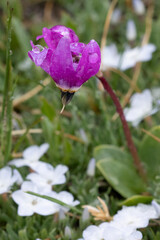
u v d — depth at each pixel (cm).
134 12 39
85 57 21
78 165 28
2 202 26
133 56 32
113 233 23
